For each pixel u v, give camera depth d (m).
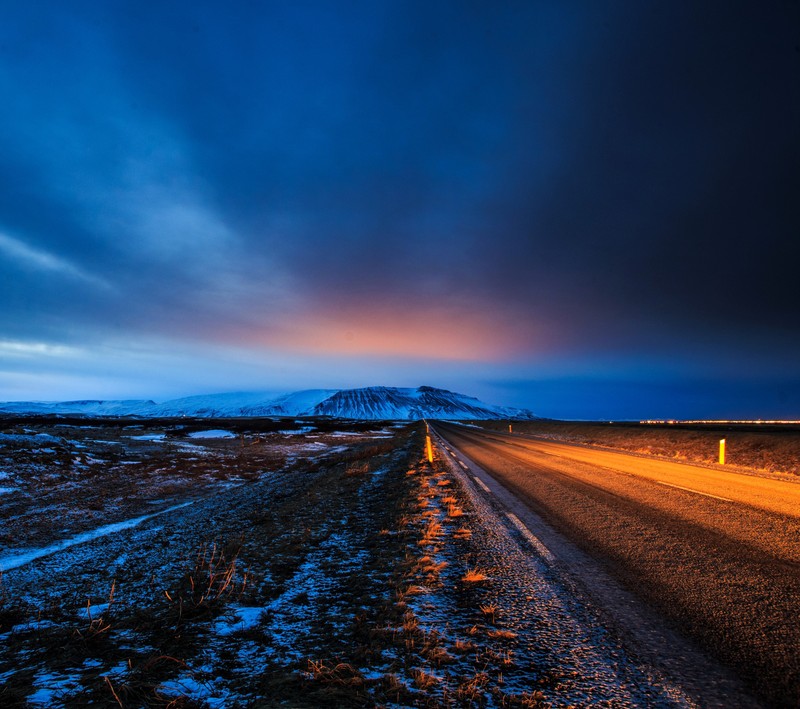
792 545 5.25
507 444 27.25
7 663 3.34
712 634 3.18
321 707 2.39
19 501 14.41
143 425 63.78
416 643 3.17
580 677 2.67
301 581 4.95
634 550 5.28
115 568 7.21
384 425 87.12
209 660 3.08
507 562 5.04
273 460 27.95
